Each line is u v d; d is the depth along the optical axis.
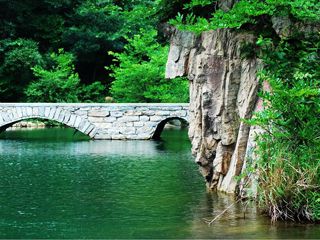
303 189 9.92
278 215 10.16
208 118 12.33
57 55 40.03
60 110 27.72
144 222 10.55
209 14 12.95
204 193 12.95
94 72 42.75
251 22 11.37
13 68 37.59
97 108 27.75
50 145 24.77
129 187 13.95
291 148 10.20
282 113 10.34
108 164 18.22
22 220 10.80
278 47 11.38
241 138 11.84
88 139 27.89
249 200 11.05
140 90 35.56
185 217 10.80
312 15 10.62
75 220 10.78
